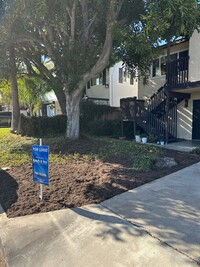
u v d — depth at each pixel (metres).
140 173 6.11
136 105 13.09
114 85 21.48
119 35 7.41
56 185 5.23
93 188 5.03
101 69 9.05
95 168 6.55
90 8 8.89
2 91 23.72
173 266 2.61
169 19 6.41
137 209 4.05
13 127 16.20
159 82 14.63
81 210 4.07
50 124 14.86
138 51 7.29
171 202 4.33
